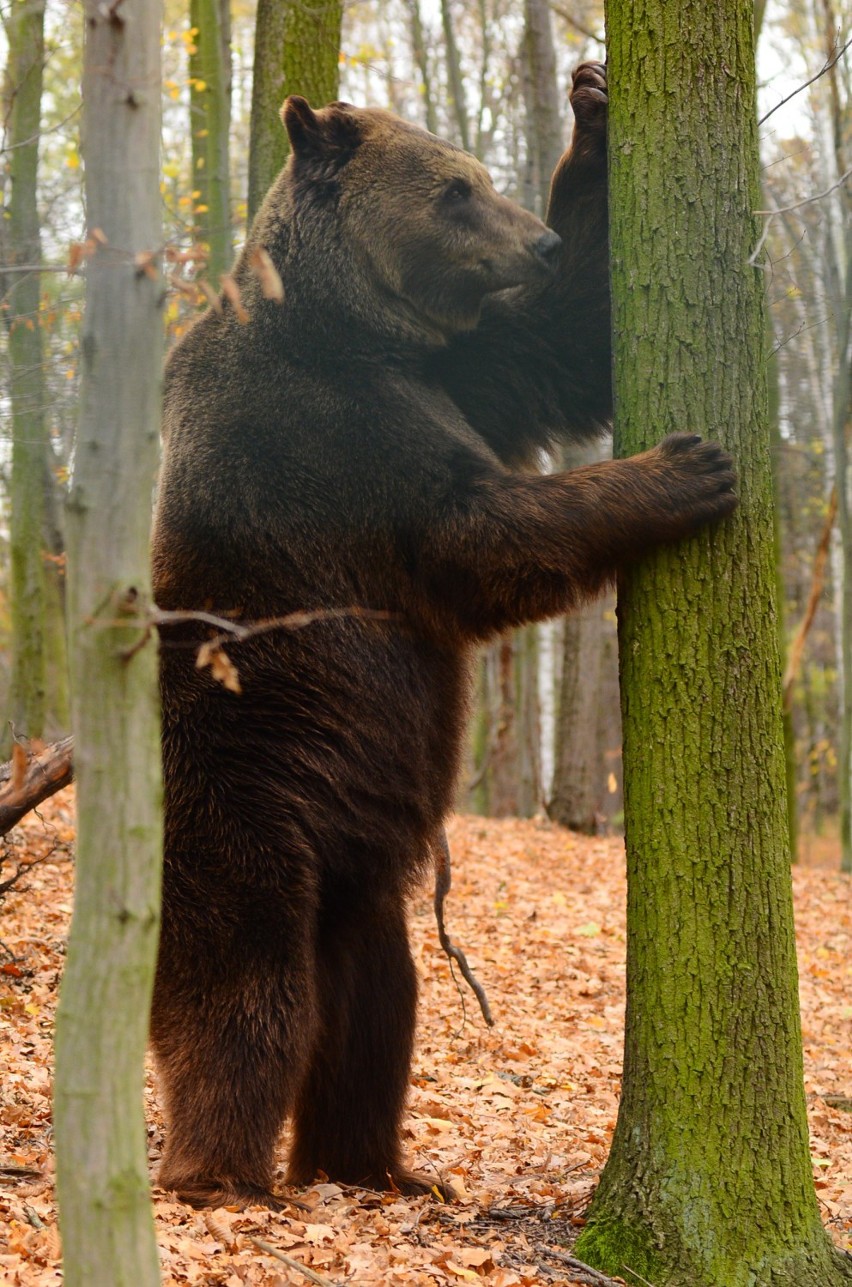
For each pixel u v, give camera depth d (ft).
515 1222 16.35
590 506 14.99
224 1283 12.71
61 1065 8.82
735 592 14.62
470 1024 28.45
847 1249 16.96
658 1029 14.47
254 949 16.01
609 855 50.93
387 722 16.99
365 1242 14.55
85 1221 8.70
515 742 74.69
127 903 8.82
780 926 14.47
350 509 16.72
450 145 18.97
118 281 8.82
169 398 17.85
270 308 17.63
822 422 70.74
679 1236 14.07
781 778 14.75
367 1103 18.04
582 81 18.20
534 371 19.02
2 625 81.97
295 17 30.30
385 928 18.11
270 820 16.25
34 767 18.33
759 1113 14.19
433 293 18.58
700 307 14.70
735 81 14.64
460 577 16.38
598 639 58.23
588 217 18.71
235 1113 15.71
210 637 16.55
